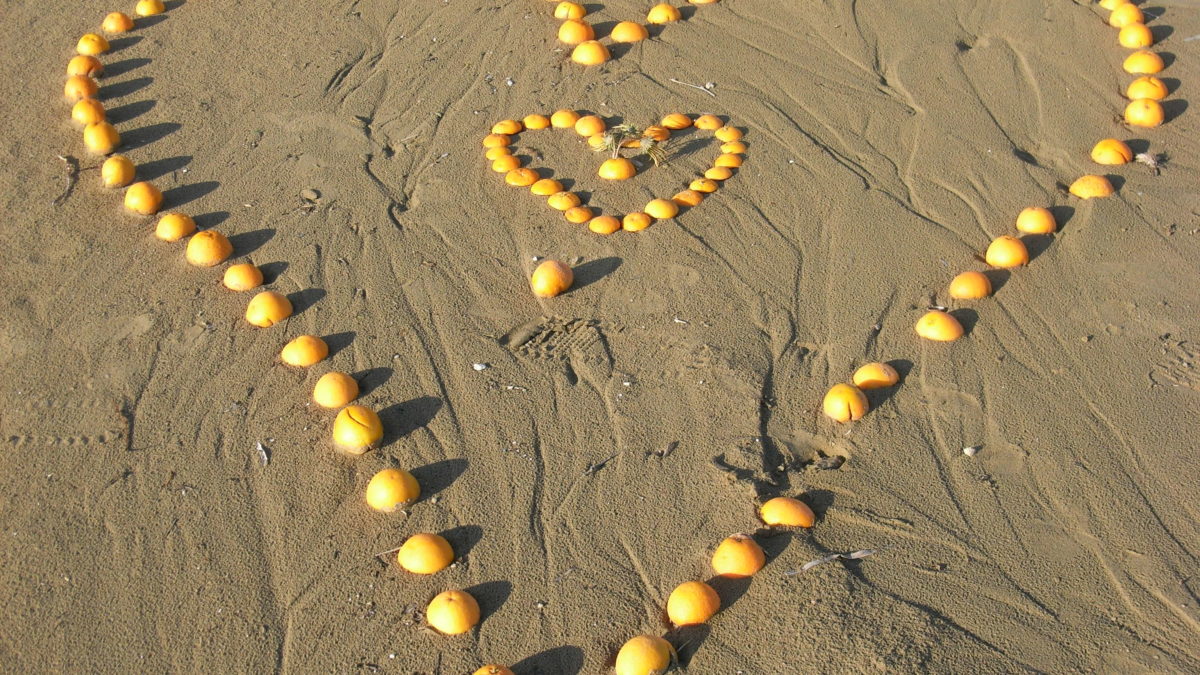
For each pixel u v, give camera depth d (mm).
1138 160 2699
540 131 2850
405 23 3232
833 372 2264
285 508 2068
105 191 2688
